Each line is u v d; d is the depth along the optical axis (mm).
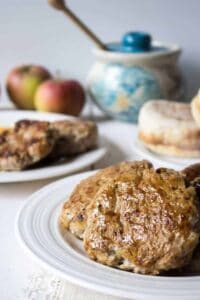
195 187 423
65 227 463
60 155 657
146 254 390
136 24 935
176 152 667
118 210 414
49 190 531
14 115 795
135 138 744
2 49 961
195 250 418
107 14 933
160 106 725
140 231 398
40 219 473
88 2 928
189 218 393
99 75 822
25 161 605
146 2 922
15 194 577
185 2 917
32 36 954
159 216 399
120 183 426
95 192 468
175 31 934
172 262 386
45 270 431
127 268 396
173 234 388
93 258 408
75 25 871
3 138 634
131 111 812
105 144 702
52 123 687
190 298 353
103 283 369
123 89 800
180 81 847
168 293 358
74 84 859
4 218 521
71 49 956
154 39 940
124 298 392
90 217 421
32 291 403
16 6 938
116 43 885
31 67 901
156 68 804
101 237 406
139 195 414
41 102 857
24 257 452
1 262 444
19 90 884
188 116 695
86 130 664
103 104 828
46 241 432
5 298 394
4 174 591
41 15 941
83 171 641
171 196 406
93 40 827
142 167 448
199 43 935
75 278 375
